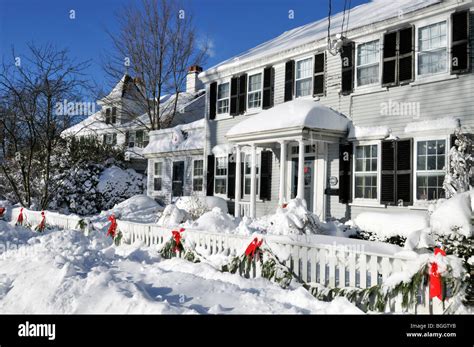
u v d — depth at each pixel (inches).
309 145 533.6
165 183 796.0
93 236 381.7
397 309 165.2
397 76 438.9
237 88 646.5
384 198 439.2
